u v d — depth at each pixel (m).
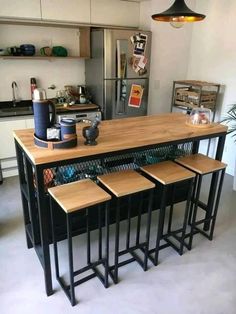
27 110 3.60
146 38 3.79
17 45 3.65
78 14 3.52
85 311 1.78
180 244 2.30
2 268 2.11
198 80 4.31
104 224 2.19
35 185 1.79
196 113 2.40
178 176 2.01
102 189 1.82
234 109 3.58
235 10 3.57
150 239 2.47
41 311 1.77
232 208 3.02
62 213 2.01
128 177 1.96
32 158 1.60
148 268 2.15
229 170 3.97
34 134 1.81
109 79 3.71
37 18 3.29
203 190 3.40
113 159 2.39
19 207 2.94
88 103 3.99
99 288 1.95
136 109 4.07
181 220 2.79
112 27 3.83
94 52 3.79
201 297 1.90
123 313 1.77
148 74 4.00
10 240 2.42
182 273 2.11
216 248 2.39
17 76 3.77
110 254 2.27
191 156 2.48
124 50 3.67
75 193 1.72
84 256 2.25
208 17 3.95
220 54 3.88
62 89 4.14
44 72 3.94
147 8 3.85
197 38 4.20
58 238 2.04
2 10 3.09
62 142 1.70
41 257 1.95
